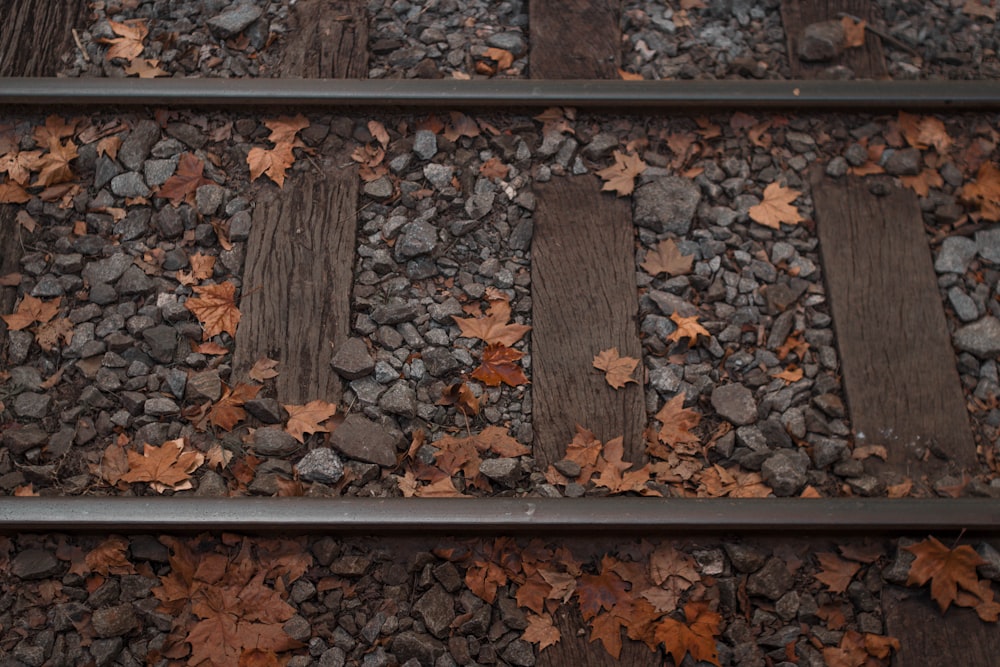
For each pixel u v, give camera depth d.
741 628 2.90
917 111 3.86
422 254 3.47
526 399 3.26
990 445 3.22
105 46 3.93
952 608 2.94
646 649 2.87
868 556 3.00
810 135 3.81
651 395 3.28
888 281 3.50
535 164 3.69
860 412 3.26
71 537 2.95
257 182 3.62
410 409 3.18
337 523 2.90
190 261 3.46
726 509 2.96
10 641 2.83
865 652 2.88
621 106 3.79
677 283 3.46
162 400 3.18
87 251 3.47
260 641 2.84
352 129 3.73
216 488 3.04
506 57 3.94
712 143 3.78
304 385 3.25
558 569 2.96
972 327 3.41
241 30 3.96
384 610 2.89
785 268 3.53
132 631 2.85
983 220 3.65
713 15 4.14
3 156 3.65
